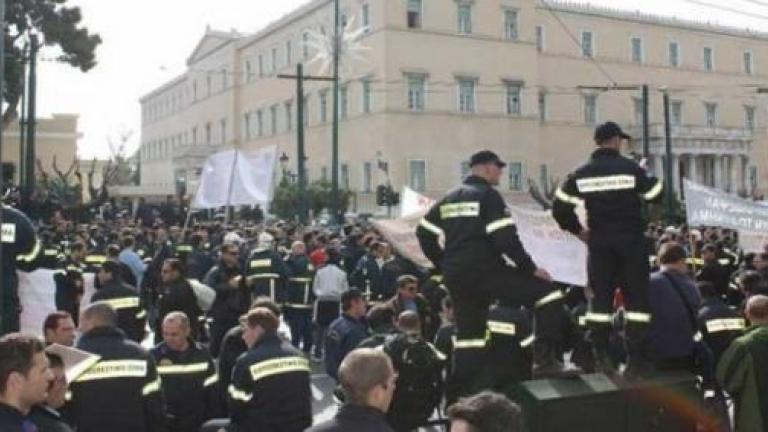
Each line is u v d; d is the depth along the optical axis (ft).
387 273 49.21
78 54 149.18
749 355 22.63
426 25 192.85
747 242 52.70
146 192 268.82
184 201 113.70
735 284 42.52
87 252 53.21
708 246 44.83
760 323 23.36
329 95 210.59
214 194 62.64
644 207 22.22
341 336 33.19
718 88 245.86
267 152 60.75
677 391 20.15
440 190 192.85
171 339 24.52
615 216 21.04
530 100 206.69
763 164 254.06
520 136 204.64
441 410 27.81
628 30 230.27
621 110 228.22
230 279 43.06
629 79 229.25
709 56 245.65
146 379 20.25
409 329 24.57
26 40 144.05
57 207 101.09
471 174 20.63
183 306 39.45
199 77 294.25
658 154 221.66
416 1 192.95
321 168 214.90
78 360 18.43
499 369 21.77
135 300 33.88
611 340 21.50
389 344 23.98
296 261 52.06
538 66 213.05
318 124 215.72
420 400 23.81
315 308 50.52
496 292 19.67
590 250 21.43
